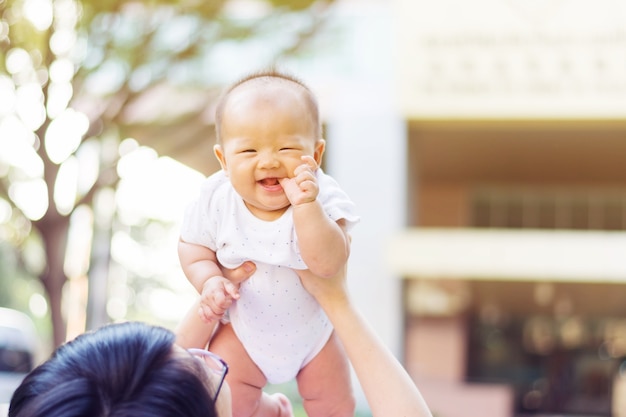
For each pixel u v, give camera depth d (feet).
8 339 34.71
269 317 6.43
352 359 6.07
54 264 31.71
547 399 72.84
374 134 51.49
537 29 49.83
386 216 51.90
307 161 5.80
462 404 57.36
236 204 6.21
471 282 66.64
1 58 27.68
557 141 57.88
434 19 50.47
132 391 4.40
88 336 4.83
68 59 27.76
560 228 71.87
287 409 7.37
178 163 48.91
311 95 6.09
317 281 6.10
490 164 66.44
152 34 27.50
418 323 67.31
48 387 4.47
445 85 50.62
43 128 29.12
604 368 73.00
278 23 28.55
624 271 55.47
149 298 96.43
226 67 30.25
